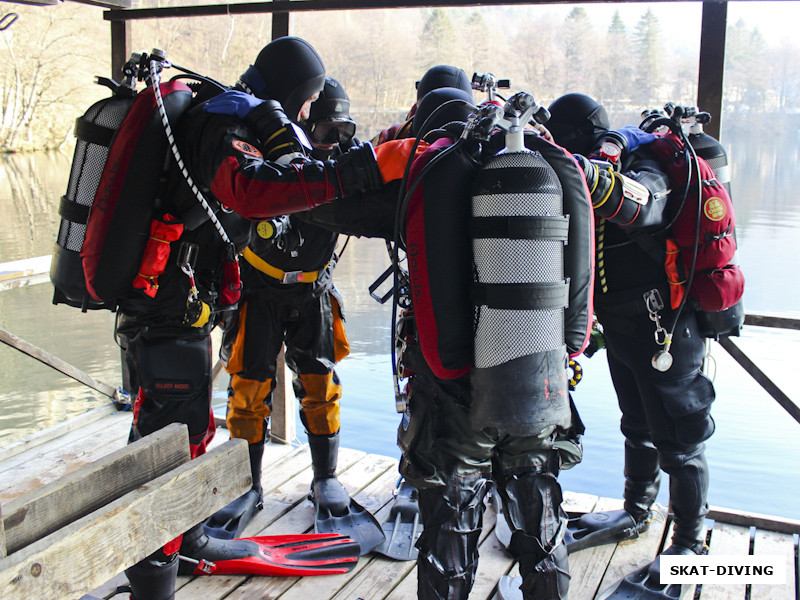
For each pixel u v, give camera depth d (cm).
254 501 278
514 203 146
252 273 253
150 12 335
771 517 268
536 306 148
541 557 171
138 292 199
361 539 257
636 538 260
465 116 180
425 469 171
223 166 175
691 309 223
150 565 189
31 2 275
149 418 208
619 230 220
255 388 268
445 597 171
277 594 231
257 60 208
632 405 250
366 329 600
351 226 175
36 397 495
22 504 123
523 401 149
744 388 489
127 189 186
